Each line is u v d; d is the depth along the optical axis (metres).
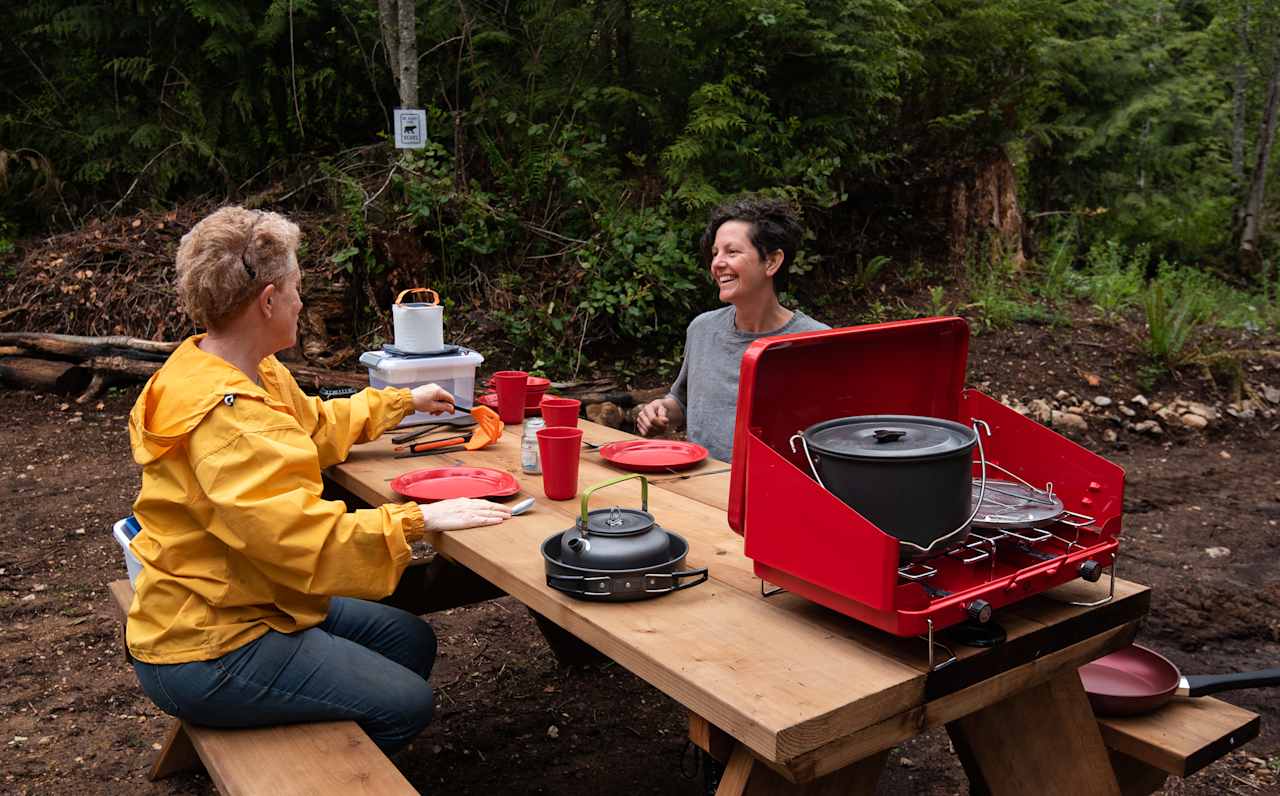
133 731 3.17
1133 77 12.79
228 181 8.86
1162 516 5.50
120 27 8.98
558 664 3.71
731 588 1.89
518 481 2.63
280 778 1.89
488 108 8.53
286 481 1.95
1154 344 7.79
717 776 2.37
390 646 2.56
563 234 8.04
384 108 8.72
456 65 8.78
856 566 1.54
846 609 1.60
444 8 8.66
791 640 1.65
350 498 3.41
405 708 2.21
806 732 1.38
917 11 9.35
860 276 8.82
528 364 7.37
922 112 9.98
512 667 3.70
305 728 2.12
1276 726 3.30
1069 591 1.90
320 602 2.18
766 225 3.11
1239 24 13.11
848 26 8.29
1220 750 2.09
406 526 2.06
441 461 2.82
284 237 2.13
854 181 9.50
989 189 9.67
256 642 2.09
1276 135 14.15
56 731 3.16
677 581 1.83
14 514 5.08
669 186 8.30
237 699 2.06
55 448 6.13
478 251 7.59
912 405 2.03
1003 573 1.77
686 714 3.37
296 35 9.08
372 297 7.33
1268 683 2.33
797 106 8.77
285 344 2.23
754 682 1.49
